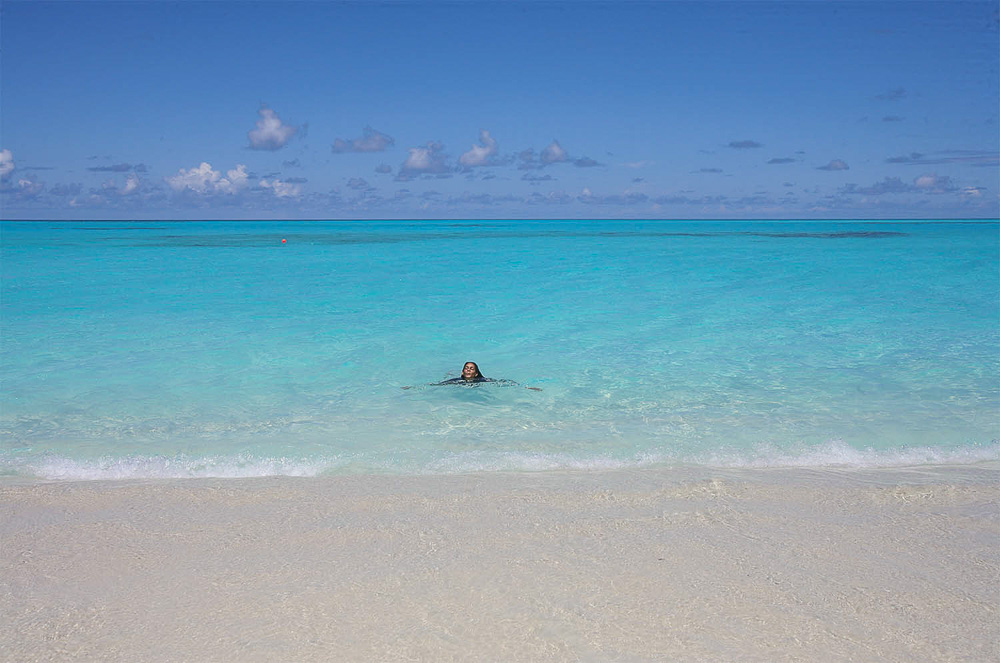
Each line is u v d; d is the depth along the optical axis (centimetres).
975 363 1197
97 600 443
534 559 491
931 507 584
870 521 555
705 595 443
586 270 3097
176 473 693
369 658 380
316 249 4947
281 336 1473
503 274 2908
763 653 384
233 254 4266
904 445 779
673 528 543
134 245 5366
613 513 573
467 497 607
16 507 588
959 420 877
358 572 474
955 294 2127
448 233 9244
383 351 1326
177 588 456
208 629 409
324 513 574
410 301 2033
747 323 1625
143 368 1183
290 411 940
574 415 915
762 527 545
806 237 6812
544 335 1487
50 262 3512
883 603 433
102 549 511
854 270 2977
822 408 938
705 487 630
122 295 2155
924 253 4094
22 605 437
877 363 1205
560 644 392
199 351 1321
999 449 763
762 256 3959
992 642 393
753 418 893
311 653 385
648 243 5841
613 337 1459
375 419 900
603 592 446
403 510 580
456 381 1086
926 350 1308
